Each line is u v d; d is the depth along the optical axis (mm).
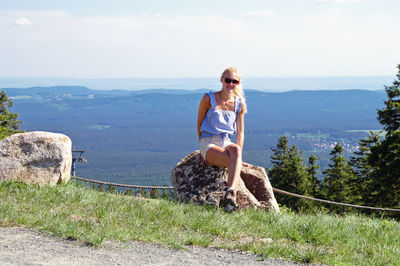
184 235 4832
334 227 6199
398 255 5168
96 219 5125
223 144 7035
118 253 4008
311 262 4457
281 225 5840
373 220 7738
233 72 7000
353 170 44781
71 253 3846
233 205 6316
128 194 7363
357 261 4711
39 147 7043
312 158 60938
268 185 7461
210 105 7125
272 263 4258
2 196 5766
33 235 4309
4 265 3309
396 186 29484
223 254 4402
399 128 31328
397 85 32188
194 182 7117
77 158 10906
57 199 5891
